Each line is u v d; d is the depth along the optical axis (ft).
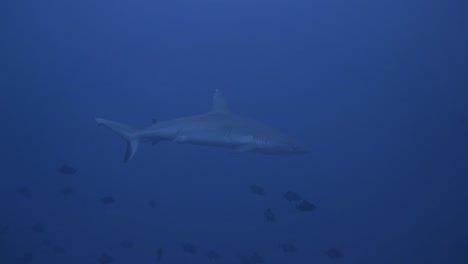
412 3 144.56
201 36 194.59
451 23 140.36
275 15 180.45
